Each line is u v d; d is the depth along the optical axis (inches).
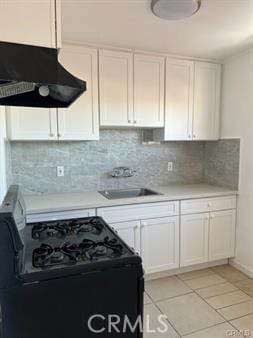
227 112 121.0
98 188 118.5
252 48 104.7
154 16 77.3
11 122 90.5
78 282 46.9
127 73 105.5
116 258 50.0
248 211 112.3
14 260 43.5
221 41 97.8
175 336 76.2
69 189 113.7
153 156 127.9
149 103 110.0
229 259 122.3
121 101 105.5
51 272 45.3
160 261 106.6
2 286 43.1
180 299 94.1
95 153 116.8
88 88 100.4
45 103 64.1
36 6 52.1
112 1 68.7
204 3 69.8
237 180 117.5
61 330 46.5
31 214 86.3
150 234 103.9
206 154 135.8
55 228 71.0
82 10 73.5
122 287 49.8
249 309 88.4
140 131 124.1
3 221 43.0
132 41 97.3
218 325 80.7
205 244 114.3
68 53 96.3
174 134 116.0
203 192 113.3
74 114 99.3
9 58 46.4
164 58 110.9
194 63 116.7
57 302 45.9
